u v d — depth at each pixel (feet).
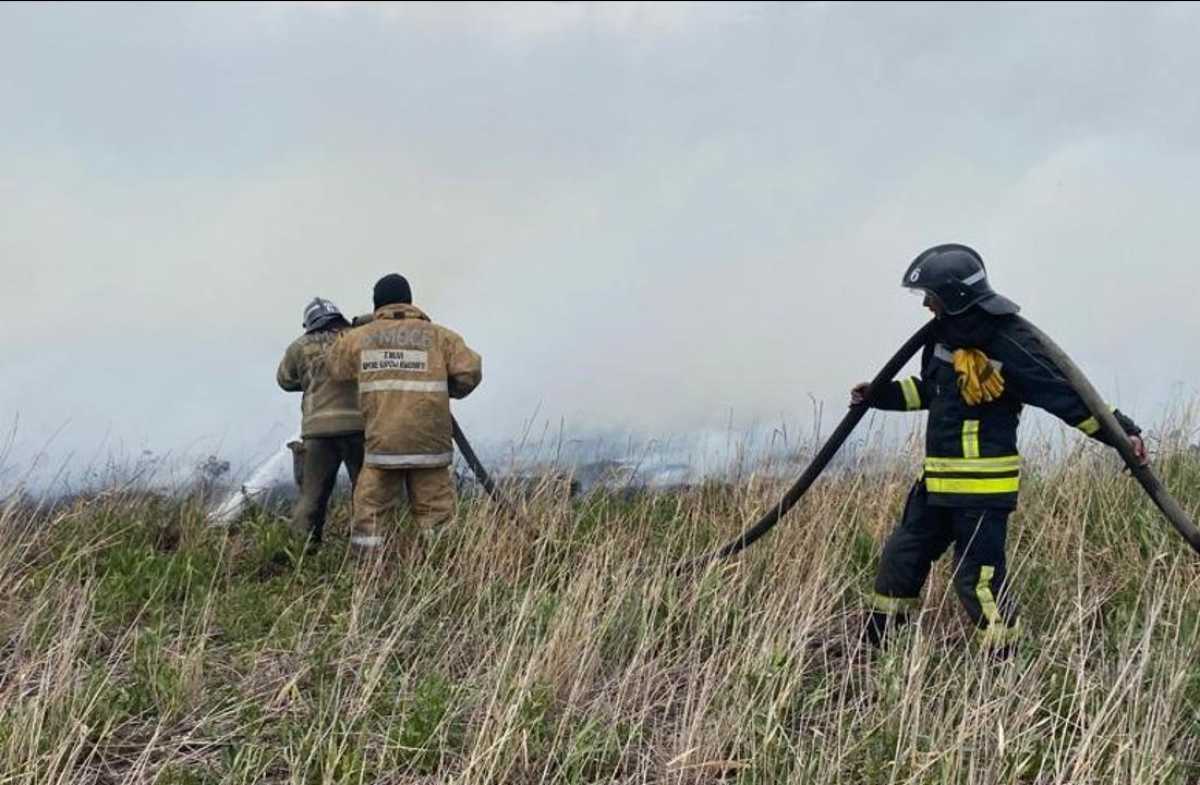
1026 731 12.31
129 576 19.25
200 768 13.21
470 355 21.26
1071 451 21.74
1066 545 18.13
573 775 12.69
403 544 20.56
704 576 17.17
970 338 14.57
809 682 15.16
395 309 21.29
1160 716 12.44
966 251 14.74
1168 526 18.22
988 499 14.73
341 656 15.85
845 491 20.61
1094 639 15.52
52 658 15.08
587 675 14.88
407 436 20.56
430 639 16.70
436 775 13.05
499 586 18.43
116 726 13.99
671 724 14.28
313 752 12.75
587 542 19.38
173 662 15.31
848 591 17.74
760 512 20.52
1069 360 14.11
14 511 21.26
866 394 16.20
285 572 20.58
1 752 12.72
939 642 15.61
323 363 22.68
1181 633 14.69
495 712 13.48
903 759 12.28
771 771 12.59
